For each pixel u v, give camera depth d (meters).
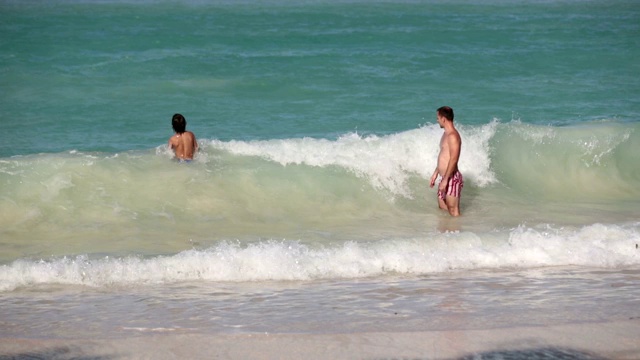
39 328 10.39
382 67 39.81
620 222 17.17
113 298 11.84
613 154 21.11
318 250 14.00
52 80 34.97
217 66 39.56
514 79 37.12
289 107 30.39
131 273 12.91
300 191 17.98
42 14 68.69
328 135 25.69
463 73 38.59
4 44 46.47
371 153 19.41
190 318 10.80
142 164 18.20
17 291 12.21
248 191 17.70
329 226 16.66
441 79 36.81
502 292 12.08
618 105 30.94
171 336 9.98
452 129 17.70
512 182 20.03
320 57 42.88
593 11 79.12
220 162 18.73
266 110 29.78
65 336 10.04
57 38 50.00
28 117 27.97
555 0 94.69
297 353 9.36
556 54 44.97
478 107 30.75
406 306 11.32
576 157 20.97
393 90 34.00
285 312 11.07
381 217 17.44
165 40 49.84
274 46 47.88
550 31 57.66
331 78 36.50
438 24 63.09
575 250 14.38
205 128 26.69
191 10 75.62
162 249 14.74
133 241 15.18
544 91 34.00
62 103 30.44
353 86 34.72
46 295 12.00
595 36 54.84
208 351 9.45
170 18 66.88
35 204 16.31
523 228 15.85
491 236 14.91
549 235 15.06
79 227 15.77
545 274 13.24
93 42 48.34
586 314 10.80
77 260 13.33
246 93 33.00
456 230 16.39
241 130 26.42
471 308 11.19
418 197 18.52
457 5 85.75
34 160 17.53
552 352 9.30
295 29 58.72
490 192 19.47
